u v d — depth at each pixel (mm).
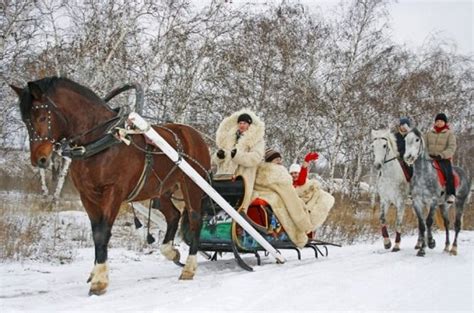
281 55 20734
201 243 8445
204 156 8133
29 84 6020
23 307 5664
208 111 18641
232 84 19125
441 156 10461
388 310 5668
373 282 7074
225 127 8766
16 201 14859
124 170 6664
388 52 26125
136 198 7172
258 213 8641
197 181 7391
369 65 25062
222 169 8703
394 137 10867
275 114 20500
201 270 8367
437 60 29906
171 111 17250
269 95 20203
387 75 26281
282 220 8492
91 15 15984
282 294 6273
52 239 11094
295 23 21875
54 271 8164
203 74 17875
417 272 7891
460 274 7816
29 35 15469
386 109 25578
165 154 7266
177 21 16688
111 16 15906
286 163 20969
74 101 6352
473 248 11516
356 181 25141
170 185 7559
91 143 6391
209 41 17359
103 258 6449
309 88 22016
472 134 32812
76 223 13414
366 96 24844
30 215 12539
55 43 15758
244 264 8078
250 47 19328
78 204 17438
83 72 15594
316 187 9328
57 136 6250
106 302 5883
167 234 8391
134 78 16516
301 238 8727
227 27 17641
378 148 10781
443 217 10719
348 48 25141
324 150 24156
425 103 27953
